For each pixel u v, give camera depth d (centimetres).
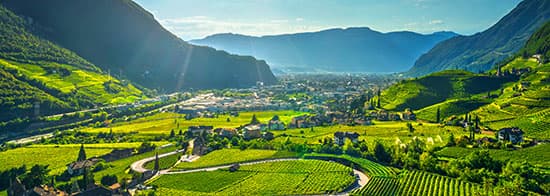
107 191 17250
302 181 19525
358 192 17400
